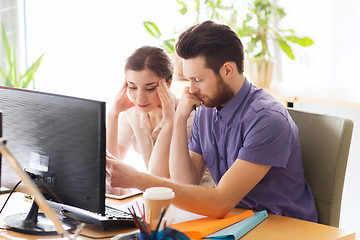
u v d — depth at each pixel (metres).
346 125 1.76
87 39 3.71
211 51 1.64
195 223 1.50
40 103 1.40
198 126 1.92
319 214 1.80
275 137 1.61
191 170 1.94
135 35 3.73
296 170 1.75
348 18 3.54
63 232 1.08
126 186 1.53
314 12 3.67
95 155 1.31
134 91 2.21
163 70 2.18
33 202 1.48
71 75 3.70
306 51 3.71
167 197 1.41
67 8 3.64
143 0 3.70
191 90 1.73
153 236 1.09
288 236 1.43
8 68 3.53
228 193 1.57
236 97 1.73
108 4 3.72
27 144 1.44
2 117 1.47
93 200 1.34
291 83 3.57
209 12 3.13
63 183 1.39
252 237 1.42
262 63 2.84
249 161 1.60
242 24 2.96
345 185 2.81
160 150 2.21
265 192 1.72
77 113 1.33
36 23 3.58
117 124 2.33
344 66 3.57
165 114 2.21
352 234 1.47
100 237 1.39
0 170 1.55
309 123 1.85
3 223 1.50
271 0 3.73
